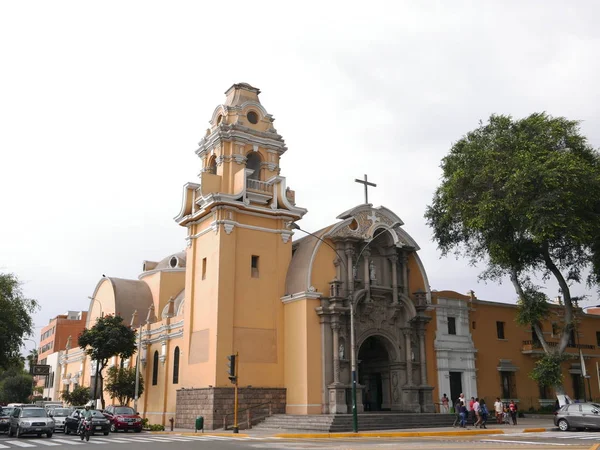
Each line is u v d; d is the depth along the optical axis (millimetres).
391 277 40344
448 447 19609
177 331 43375
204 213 39844
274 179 40938
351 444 21859
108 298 58781
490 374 44531
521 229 35250
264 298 38344
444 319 42844
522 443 21672
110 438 28750
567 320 37156
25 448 22562
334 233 38938
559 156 33156
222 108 42750
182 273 56875
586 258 38406
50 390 78938
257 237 39312
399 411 38125
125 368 50375
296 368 36438
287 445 21688
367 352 42062
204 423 35188
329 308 36750
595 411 30125
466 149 38219
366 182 41062
